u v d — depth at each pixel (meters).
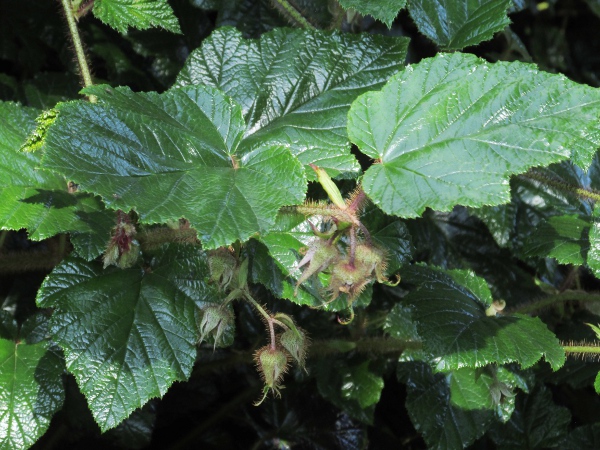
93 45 0.92
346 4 0.73
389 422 0.92
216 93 0.68
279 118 0.73
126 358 0.69
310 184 0.77
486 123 0.64
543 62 1.23
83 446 0.85
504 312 0.80
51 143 0.61
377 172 0.63
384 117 0.65
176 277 0.71
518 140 0.63
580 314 0.89
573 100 0.63
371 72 0.74
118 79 0.93
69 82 0.91
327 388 0.84
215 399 0.91
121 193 0.60
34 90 0.91
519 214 0.91
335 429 0.88
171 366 0.69
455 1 0.81
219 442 0.90
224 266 0.69
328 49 0.74
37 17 0.93
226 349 0.89
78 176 0.60
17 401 0.72
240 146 0.71
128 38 0.92
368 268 0.63
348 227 0.64
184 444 0.90
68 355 0.68
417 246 0.92
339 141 0.71
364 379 0.85
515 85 0.64
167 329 0.70
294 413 0.89
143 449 0.90
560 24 1.31
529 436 0.88
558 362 0.72
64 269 0.70
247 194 0.62
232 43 0.75
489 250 0.94
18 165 0.72
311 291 0.72
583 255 0.79
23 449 0.71
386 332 0.86
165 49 0.93
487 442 0.91
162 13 0.77
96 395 0.68
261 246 0.72
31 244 0.90
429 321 0.75
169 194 0.61
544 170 0.88
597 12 1.19
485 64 0.65
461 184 0.62
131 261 0.69
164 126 0.64
